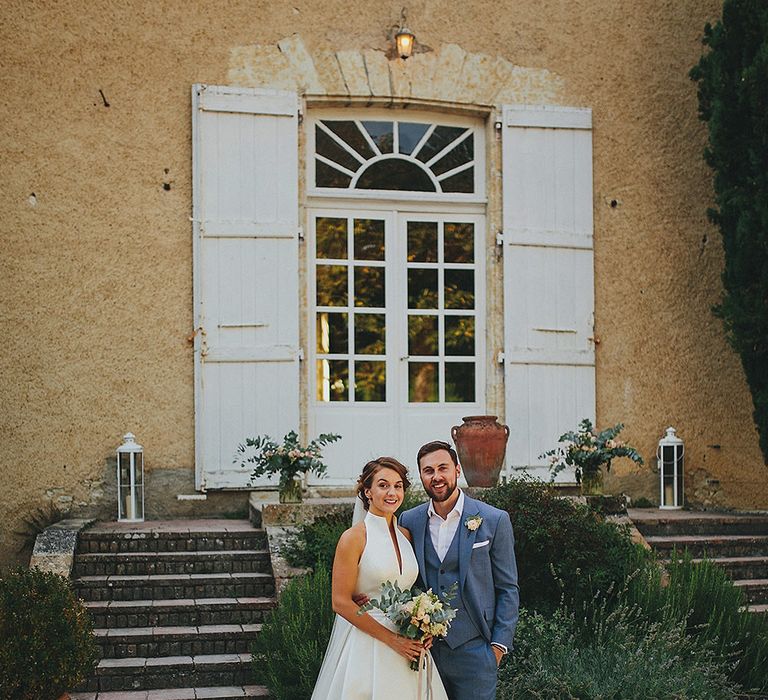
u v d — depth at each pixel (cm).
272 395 891
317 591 652
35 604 584
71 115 866
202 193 885
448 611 462
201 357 880
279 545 751
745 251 881
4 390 847
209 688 649
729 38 899
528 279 941
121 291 870
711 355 970
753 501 967
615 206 962
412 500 759
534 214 945
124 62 877
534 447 933
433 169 949
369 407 928
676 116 973
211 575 741
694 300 970
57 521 848
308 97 912
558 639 609
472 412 946
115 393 866
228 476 878
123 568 745
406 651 463
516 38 948
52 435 854
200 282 882
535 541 694
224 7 898
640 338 960
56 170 862
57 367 857
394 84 922
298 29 910
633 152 967
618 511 832
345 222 933
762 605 772
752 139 887
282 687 596
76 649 582
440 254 948
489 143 947
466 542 489
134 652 673
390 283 937
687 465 959
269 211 898
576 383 944
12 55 859
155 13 885
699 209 973
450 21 936
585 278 950
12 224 853
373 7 923
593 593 689
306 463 791
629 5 972
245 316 890
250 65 902
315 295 925
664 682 576
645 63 972
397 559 482
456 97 934
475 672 481
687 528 864
